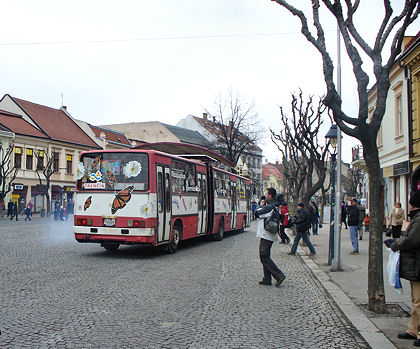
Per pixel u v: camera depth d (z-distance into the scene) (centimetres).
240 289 939
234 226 2442
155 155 1376
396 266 611
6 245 1628
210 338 589
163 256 1449
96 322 648
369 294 753
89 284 929
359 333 626
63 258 1323
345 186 6272
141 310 727
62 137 5600
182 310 736
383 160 2700
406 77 2159
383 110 741
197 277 1062
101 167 1376
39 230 2498
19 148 4906
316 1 799
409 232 562
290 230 3044
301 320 702
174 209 1522
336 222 1235
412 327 591
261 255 998
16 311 695
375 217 751
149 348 541
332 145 1363
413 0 682
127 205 1341
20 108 5453
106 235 1348
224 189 2219
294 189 2639
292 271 1227
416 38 1995
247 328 644
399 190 2438
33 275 1015
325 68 776
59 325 627
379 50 752
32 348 529
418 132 2056
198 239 2191
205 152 2058
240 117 5166
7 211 4494
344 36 775
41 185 4766
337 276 1130
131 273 1088
